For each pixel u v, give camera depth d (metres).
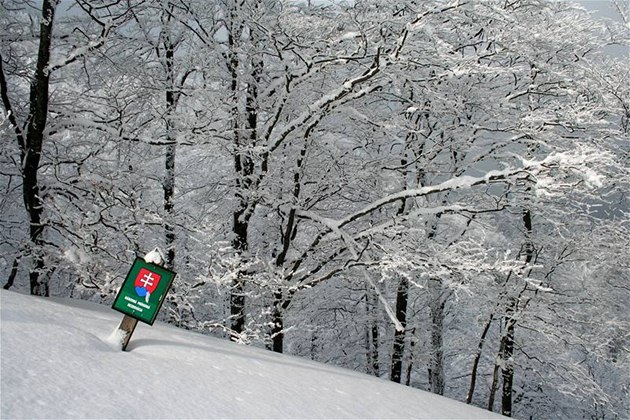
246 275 9.45
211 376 3.60
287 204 10.27
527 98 12.03
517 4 10.80
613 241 13.42
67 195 8.29
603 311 13.80
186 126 8.97
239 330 10.22
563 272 14.19
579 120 10.02
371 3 8.21
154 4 9.55
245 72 9.98
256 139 9.82
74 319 4.22
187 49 10.36
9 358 2.91
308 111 9.12
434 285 13.73
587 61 11.71
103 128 8.62
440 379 15.30
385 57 8.51
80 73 9.45
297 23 9.27
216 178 11.12
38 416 2.39
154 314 3.84
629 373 15.38
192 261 9.41
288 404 3.42
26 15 8.92
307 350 16.67
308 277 10.92
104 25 7.91
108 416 2.57
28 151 7.61
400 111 10.81
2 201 9.02
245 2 9.41
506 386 13.69
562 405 17.19
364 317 15.23
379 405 4.08
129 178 8.80
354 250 9.46
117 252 7.98
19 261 7.59
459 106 9.63
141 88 9.81
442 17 8.67
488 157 11.77
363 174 10.67
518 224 13.66
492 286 13.12
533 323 13.15
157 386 3.13
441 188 8.80
